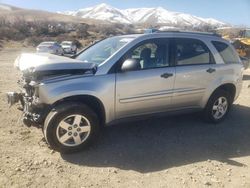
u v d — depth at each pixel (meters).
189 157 5.49
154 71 5.91
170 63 6.16
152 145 5.86
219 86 6.88
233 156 5.64
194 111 6.71
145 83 5.79
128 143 5.88
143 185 4.57
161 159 5.36
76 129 5.30
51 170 4.81
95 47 6.61
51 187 4.39
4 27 71.00
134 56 5.78
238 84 7.29
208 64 6.70
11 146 5.52
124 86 5.61
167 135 6.34
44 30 77.38
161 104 6.11
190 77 6.36
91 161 5.16
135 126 6.70
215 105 7.01
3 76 13.29
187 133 6.50
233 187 4.65
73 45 42.81
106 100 5.49
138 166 5.09
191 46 6.49
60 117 5.13
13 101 5.80
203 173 4.98
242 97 9.99
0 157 5.09
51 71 5.20
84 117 5.32
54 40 65.19
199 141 6.16
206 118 7.02
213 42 6.88
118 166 5.05
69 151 5.32
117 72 5.57
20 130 6.23
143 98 5.83
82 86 5.28
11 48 49.53
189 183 4.68
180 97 6.30
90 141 5.45
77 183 4.53
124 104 5.69
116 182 4.61
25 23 90.06
